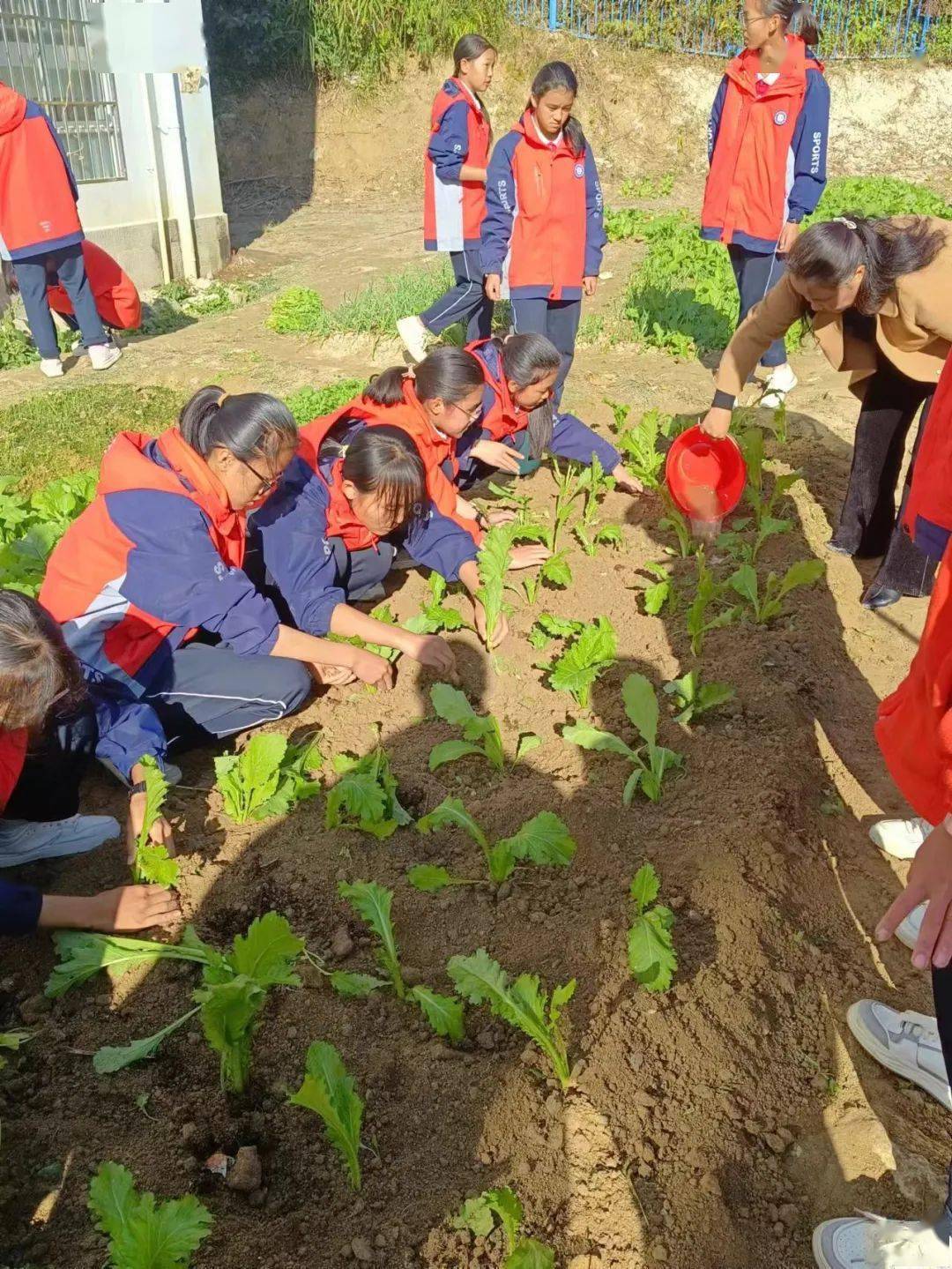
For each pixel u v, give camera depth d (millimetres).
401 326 7324
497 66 16453
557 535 4891
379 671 3494
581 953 2682
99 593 3230
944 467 2160
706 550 4781
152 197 10688
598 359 7578
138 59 10188
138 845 2855
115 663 3320
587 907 2838
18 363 8445
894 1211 2197
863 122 16531
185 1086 2410
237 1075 2340
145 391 7555
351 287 10242
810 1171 2271
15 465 6309
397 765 3465
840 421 6242
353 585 4270
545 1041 2303
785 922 2840
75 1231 2076
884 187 13172
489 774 3451
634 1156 2230
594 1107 2305
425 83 16406
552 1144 2246
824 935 2881
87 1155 2227
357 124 16281
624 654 4051
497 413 4707
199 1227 1909
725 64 16672
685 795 3254
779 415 5629
